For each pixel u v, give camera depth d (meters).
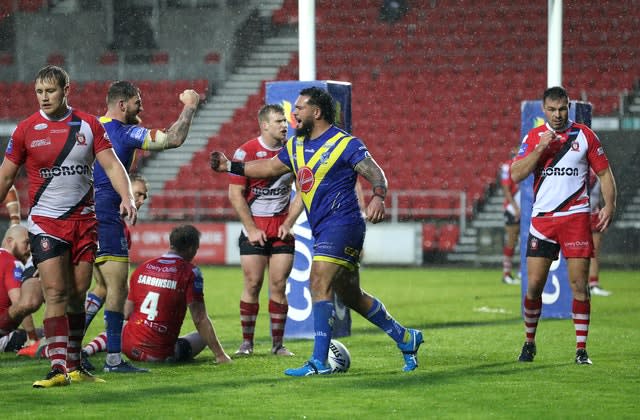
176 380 19.17
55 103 17.77
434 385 18.53
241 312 23.89
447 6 84.31
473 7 83.94
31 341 24.23
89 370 20.67
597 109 74.00
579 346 21.83
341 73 82.38
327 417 15.41
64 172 17.97
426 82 80.31
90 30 83.75
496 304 38.62
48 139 17.84
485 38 82.50
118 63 83.19
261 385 18.47
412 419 15.29
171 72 83.25
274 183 23.61
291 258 23.78
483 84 79.31
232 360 22.45
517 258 62.47
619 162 63.78
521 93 78.25
